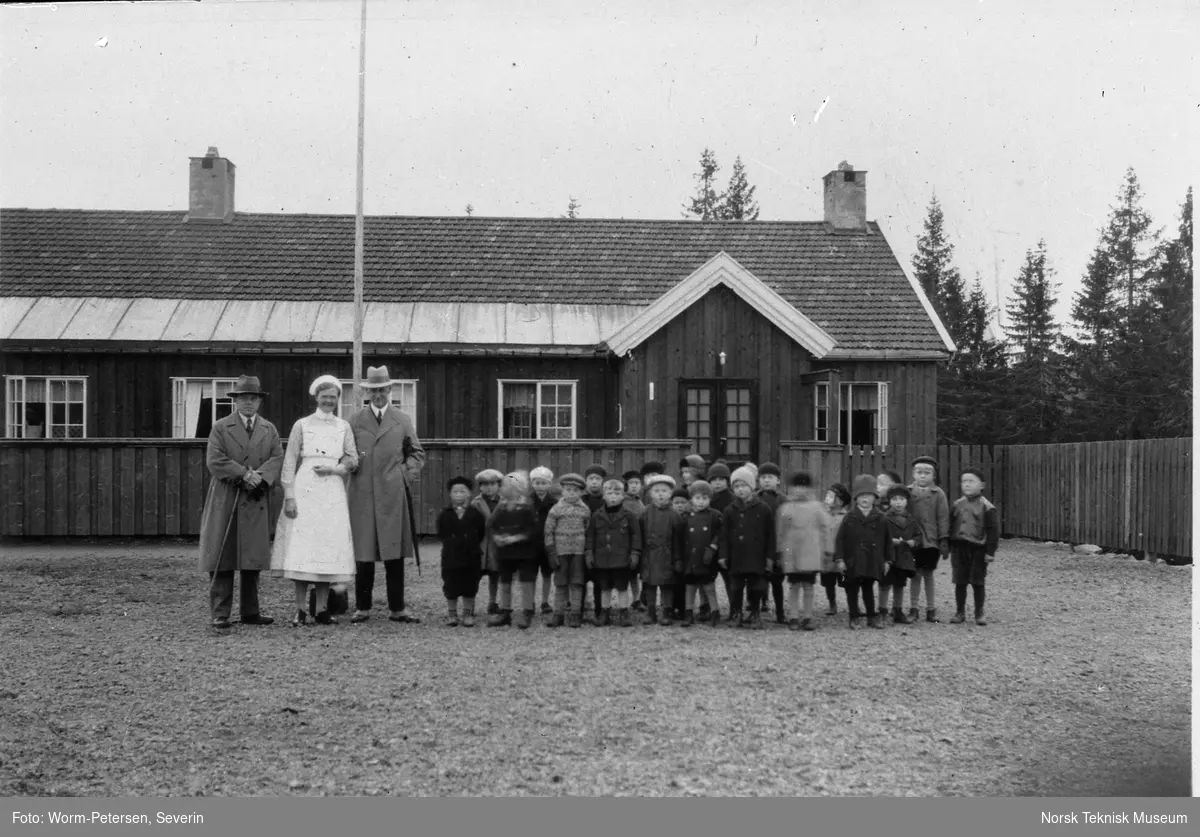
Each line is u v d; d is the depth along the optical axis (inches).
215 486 410.6
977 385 1675.7
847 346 866.8
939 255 1742.1
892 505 433.7
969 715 289.7
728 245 979.3
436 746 260.2
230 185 978.7
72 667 340.5
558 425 848.3
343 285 899.4
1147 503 633.6
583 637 395.9
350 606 471.8
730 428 826.8
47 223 948.0
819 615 462.0
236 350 822.5
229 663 346.3
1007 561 637.9
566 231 983.0
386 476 426.0
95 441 694.5
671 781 236.5
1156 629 417.7
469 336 846.5
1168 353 1507.1
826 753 256.7
